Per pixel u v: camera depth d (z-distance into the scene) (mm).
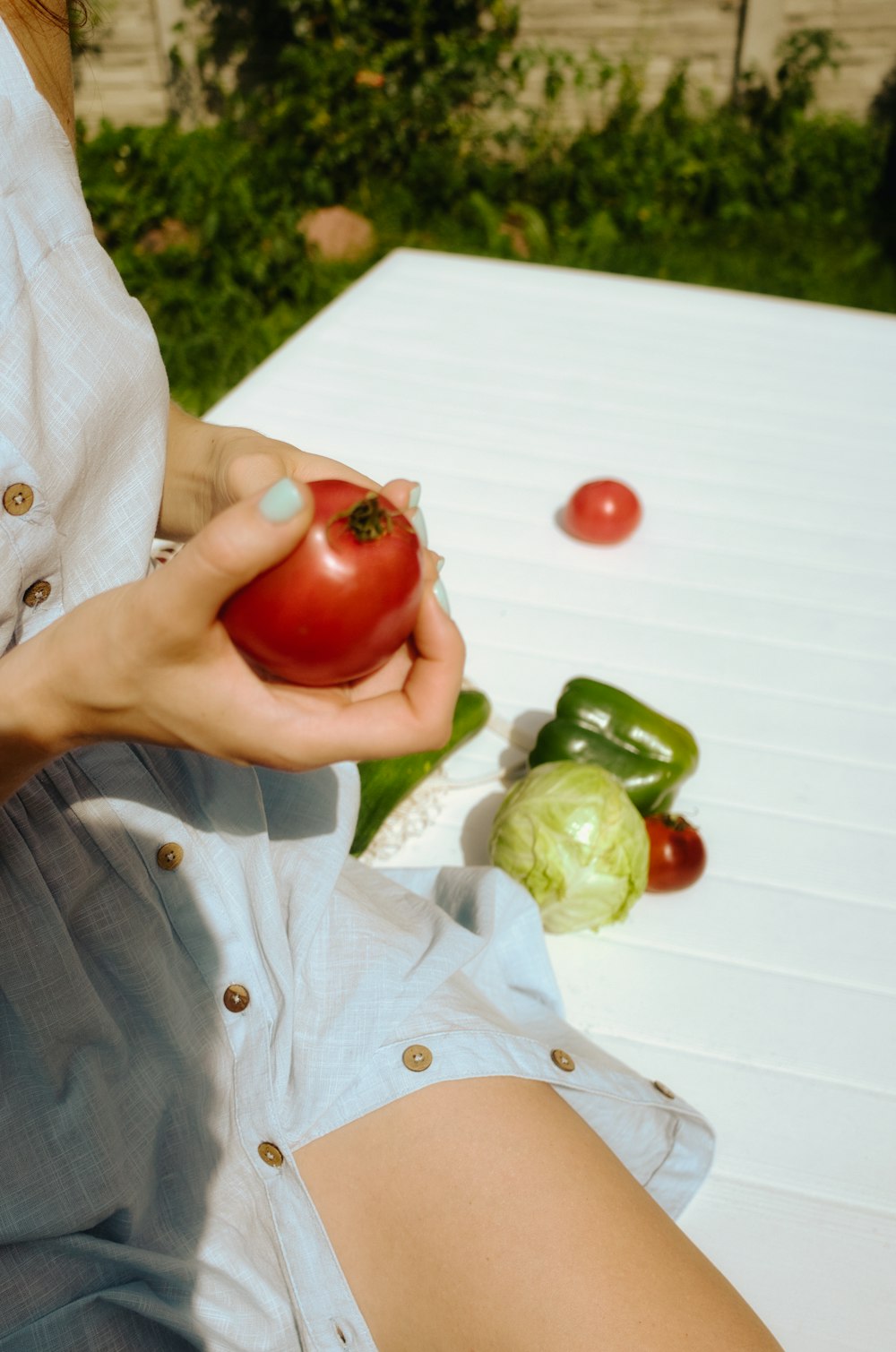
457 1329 1021
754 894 1896
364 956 1215
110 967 1102
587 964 1771
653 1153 1353
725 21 6512
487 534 2660
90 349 1061
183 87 6801
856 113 6684
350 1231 1086
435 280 3734
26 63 1065
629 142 6438
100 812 1108
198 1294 1037
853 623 2473
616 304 3646
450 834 1997
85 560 1099
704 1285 1001
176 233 5914
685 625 2439
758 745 2174
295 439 2900
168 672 841
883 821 2037
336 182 6391
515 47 6707
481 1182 1058
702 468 2916
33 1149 1013
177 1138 1111
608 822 1735
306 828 1313
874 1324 1372
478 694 2086
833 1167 1527
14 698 859
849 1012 1719
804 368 3350
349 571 844
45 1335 989
